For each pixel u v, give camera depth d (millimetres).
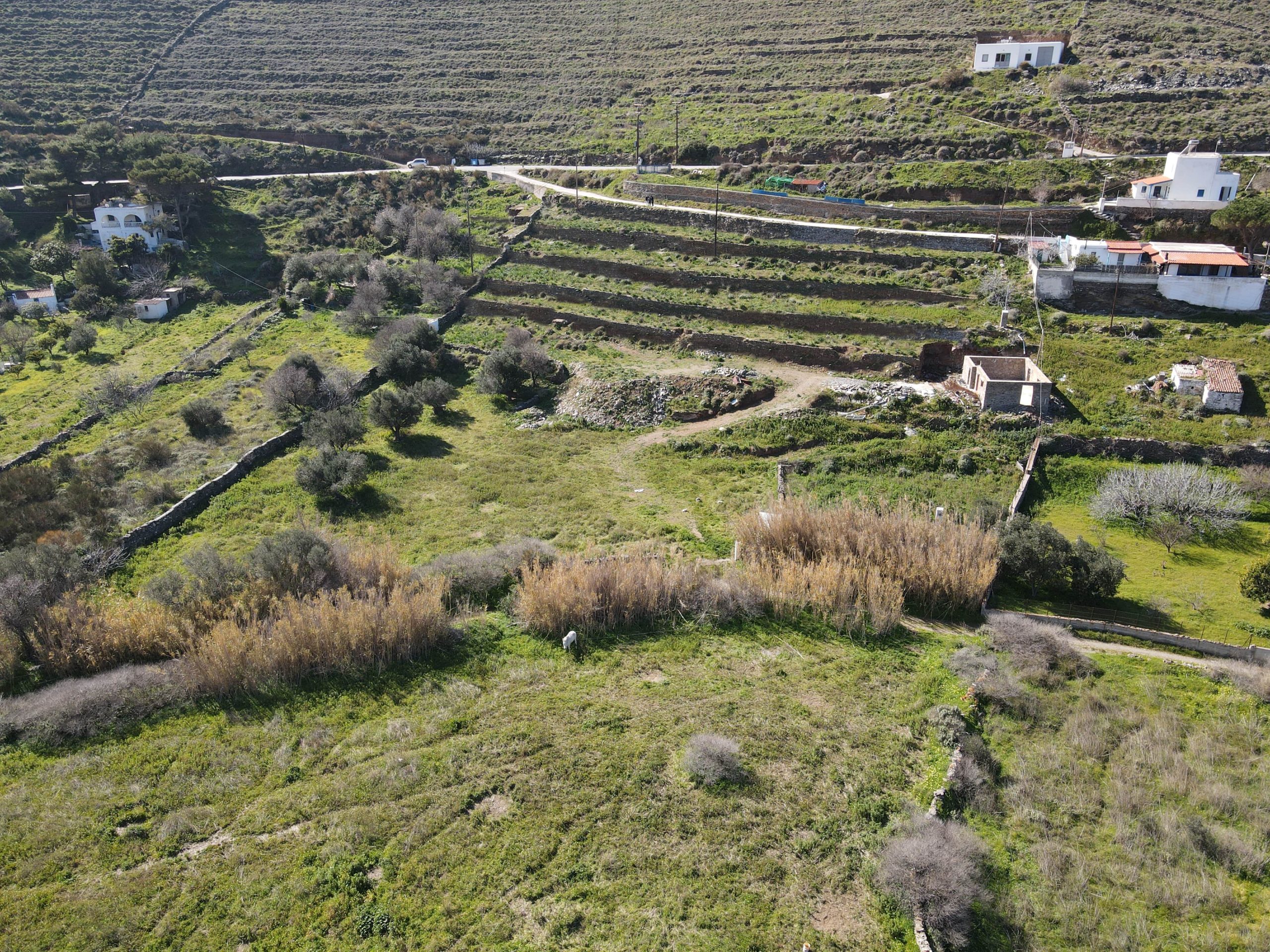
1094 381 67625
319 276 103062
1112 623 46406
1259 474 58500
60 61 157000
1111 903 30797
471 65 161125
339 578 45750
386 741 37188
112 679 39250
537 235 105750
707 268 91188
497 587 47969
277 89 155625
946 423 66438
